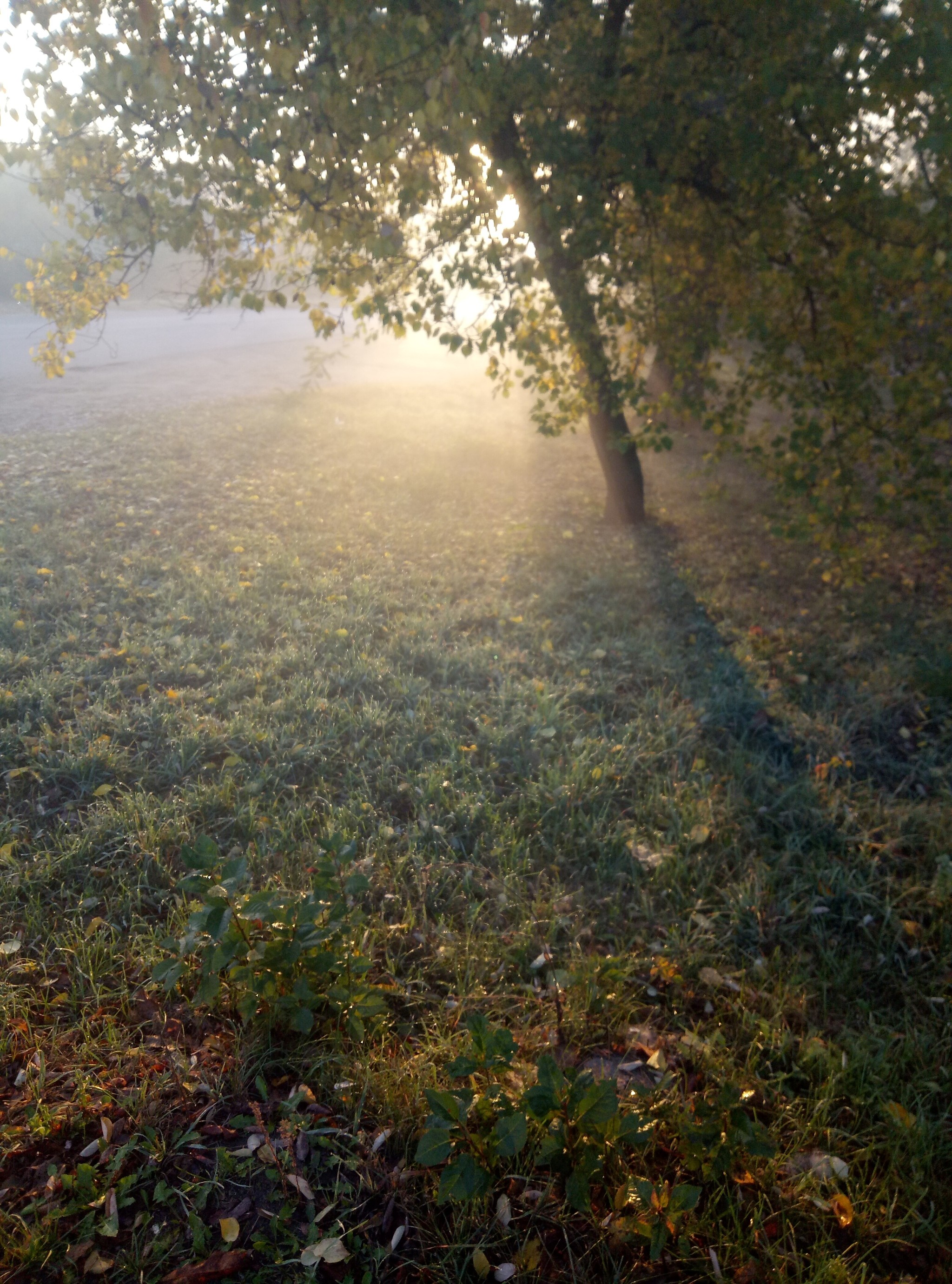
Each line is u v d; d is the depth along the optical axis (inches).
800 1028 131.5
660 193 264.2
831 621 283.1
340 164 209.8
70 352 281.1
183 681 211.6
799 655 252.5
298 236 247.0
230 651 227.6
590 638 257.6
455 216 249.0
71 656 210.7
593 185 245.6
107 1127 100.3
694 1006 134.8
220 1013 120.9
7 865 144.4
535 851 165.3
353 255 249.6
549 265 274.4
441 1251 92.2
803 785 188.9
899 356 273.7
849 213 261.0
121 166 225.8
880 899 158.1
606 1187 99.0
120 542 299.1
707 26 269.6
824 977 141.6
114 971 126.8
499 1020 126.3
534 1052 119.6
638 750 198.2
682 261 304.7
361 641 241.4
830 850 172.7
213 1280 86.5
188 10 194.1
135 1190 94.7
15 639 217.0
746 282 302.8
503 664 234.5
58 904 138.9
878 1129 113.8
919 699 231.9
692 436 547.2
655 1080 118.1
